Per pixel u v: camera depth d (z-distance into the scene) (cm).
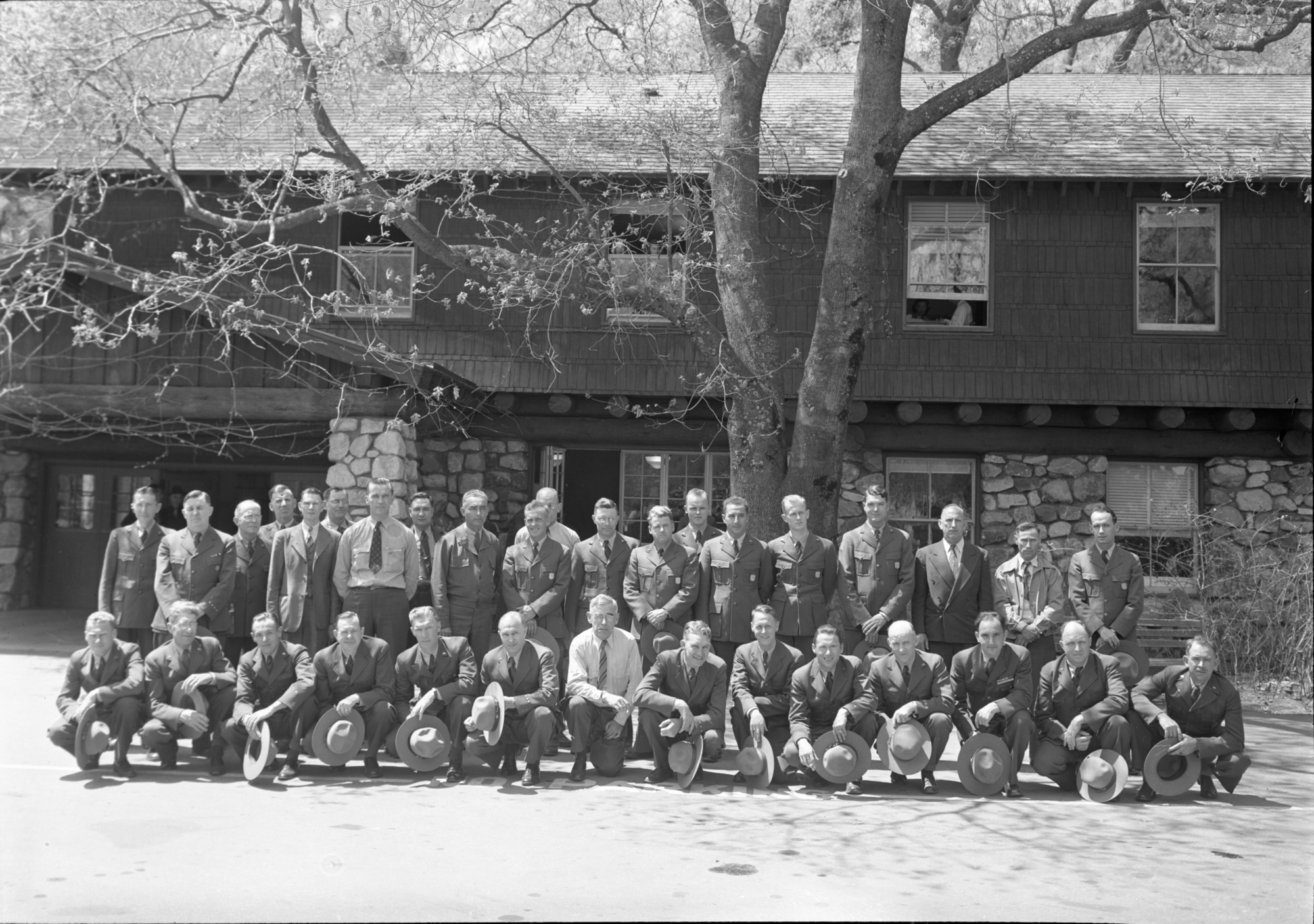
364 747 755
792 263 1370
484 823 621
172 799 661
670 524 825
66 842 567
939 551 834
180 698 727
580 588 848
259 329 1091
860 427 1363
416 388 1130
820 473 973
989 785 719
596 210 1038
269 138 1369
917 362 1345
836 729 719
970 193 1353
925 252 1367
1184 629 1255
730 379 984
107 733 713
